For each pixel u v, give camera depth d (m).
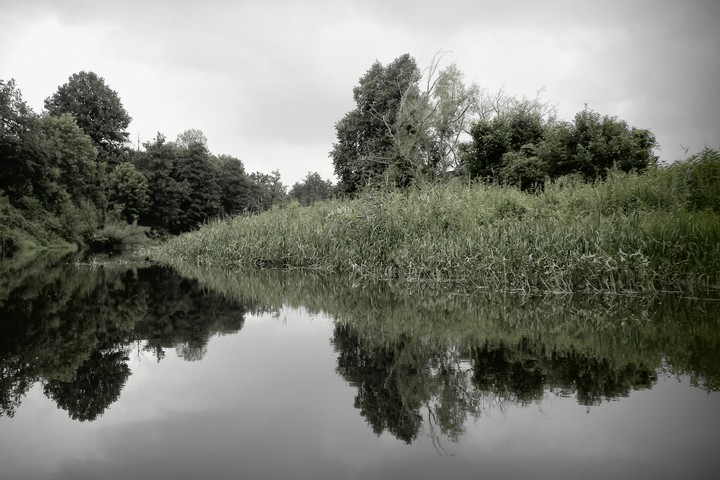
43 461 2.47
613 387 3.78
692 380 3.95
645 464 2.49
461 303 8.47
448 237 12.14
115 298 8.91
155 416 3.12
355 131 37.59
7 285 10.92
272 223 17.69
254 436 2.81
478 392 3.67
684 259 8.86
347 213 14.70
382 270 12.63
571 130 19.27
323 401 3.43
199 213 57.16
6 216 29.91
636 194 12.98
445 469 2.42
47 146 35.41
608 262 9.05
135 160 54.44
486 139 22.80
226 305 8.22
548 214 12.38
